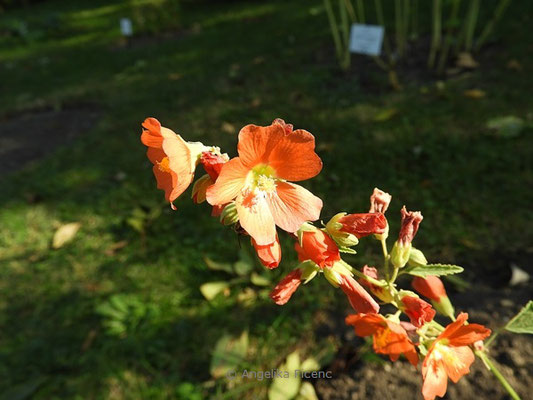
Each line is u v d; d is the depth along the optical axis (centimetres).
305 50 663
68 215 387
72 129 553
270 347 258
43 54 926
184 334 269
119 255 338
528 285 266
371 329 126
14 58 920
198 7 1166
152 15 995
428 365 118
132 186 412
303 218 104
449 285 279
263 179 106
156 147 112
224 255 322
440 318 257
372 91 513
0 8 1505
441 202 339
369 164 387
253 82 585
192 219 362
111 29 1077
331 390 233
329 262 109
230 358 247
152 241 344
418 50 594
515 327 136
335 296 282
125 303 291
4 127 579
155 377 251
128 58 804
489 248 298
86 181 431
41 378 255
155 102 577
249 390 239
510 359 229
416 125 429
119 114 561
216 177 107
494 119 406
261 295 289
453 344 122
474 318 252
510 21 625
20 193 423
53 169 457
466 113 435
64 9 1410
